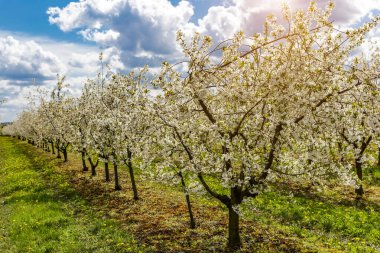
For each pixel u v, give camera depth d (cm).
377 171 3072
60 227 1900
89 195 2716
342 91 1303
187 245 1559
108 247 1565
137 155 1859
